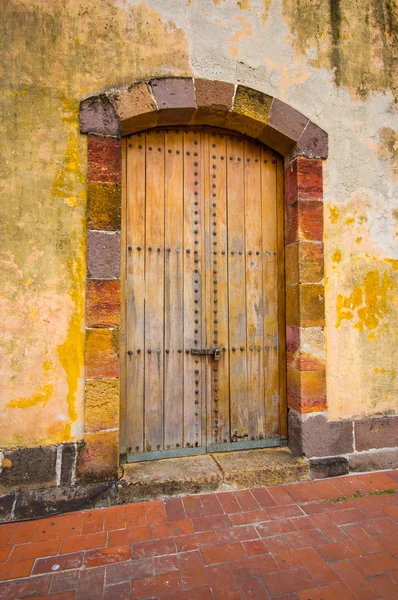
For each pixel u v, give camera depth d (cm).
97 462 282
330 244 341
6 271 274
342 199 346
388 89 363
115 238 293
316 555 226
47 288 280
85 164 291
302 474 316
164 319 328
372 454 339
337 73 349
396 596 197
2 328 272
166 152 334
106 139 294
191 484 292
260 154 356
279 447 349
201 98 311
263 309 351
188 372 331
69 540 239
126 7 303
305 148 336
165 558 223
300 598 195
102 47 297
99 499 276
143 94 301
